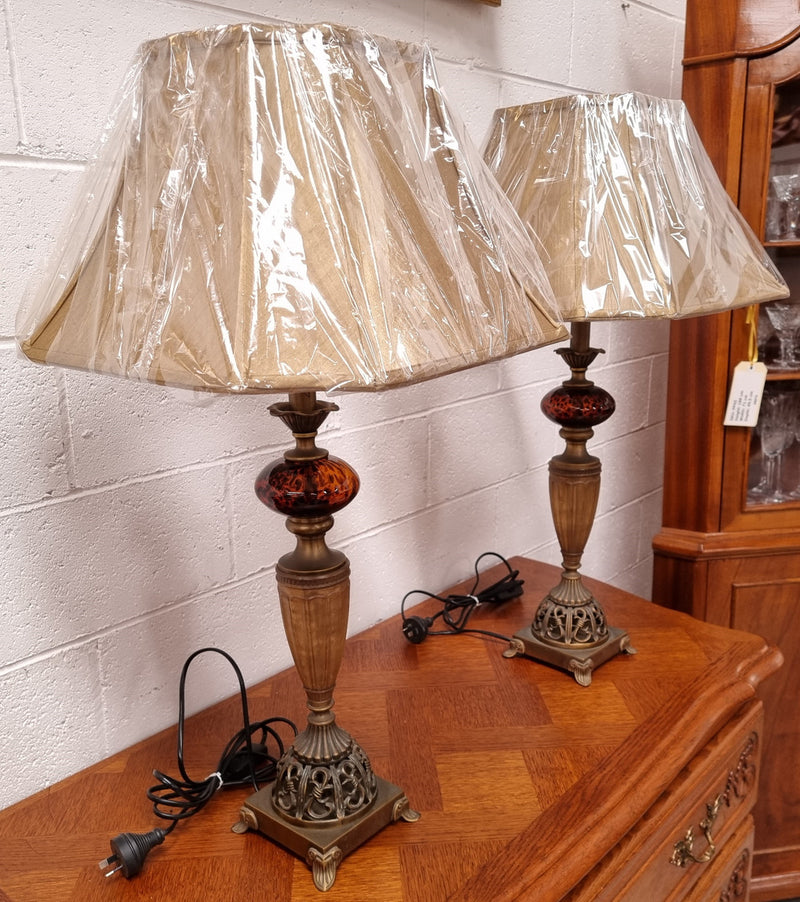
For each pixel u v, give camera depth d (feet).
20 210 2.56
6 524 2.66
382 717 3.11
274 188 1.67
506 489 4.72
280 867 2.37
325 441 3.62
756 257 2.97
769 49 3.90
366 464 3.84
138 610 3.08
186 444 3.12
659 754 2.85
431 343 1.74
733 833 3.50
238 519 3.36
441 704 3.19
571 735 2.97
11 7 2.43
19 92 2.50
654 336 5.71
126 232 1.85
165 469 3.07
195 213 1.72
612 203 2.68
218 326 1.61
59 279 2.01
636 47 5.01
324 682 2.37
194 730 3.09
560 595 3.46
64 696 2.90
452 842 2.45
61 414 2.74
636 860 2.66
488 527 4.65
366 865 2.36
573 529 3.34
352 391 1.60
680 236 2.70
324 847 2.29
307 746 2.43
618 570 5.96
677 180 2.78
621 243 2.64
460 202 2.05
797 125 4.18
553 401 3.23
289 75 1.71
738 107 4.02
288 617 2.26
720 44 3.99
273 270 1.63
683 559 4.66
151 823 2.58
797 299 4.44
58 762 2.92
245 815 2.52
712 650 3.55
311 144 1.70
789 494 4.72
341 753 2.43
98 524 2.90
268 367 1.57
